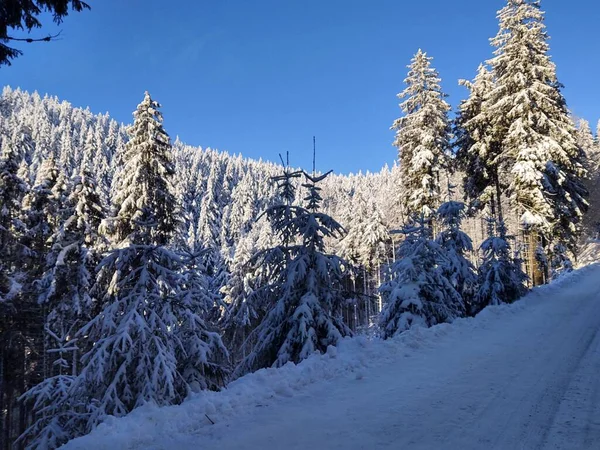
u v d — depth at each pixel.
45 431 11.61
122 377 9.59
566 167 24.50
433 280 13.66
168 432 5.18
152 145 21.30
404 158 28.25
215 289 41.50
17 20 5.79
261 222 58.19
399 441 4.72
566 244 31.52
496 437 4.72
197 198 103.50
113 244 20.44
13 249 19.91
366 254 40.28
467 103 29.34
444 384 6.84
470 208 29.19
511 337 10.50
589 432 4.72
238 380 7.12
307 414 5.70
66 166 86.50
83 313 19.08
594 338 9.66
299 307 10.49
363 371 7.79
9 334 18.94
